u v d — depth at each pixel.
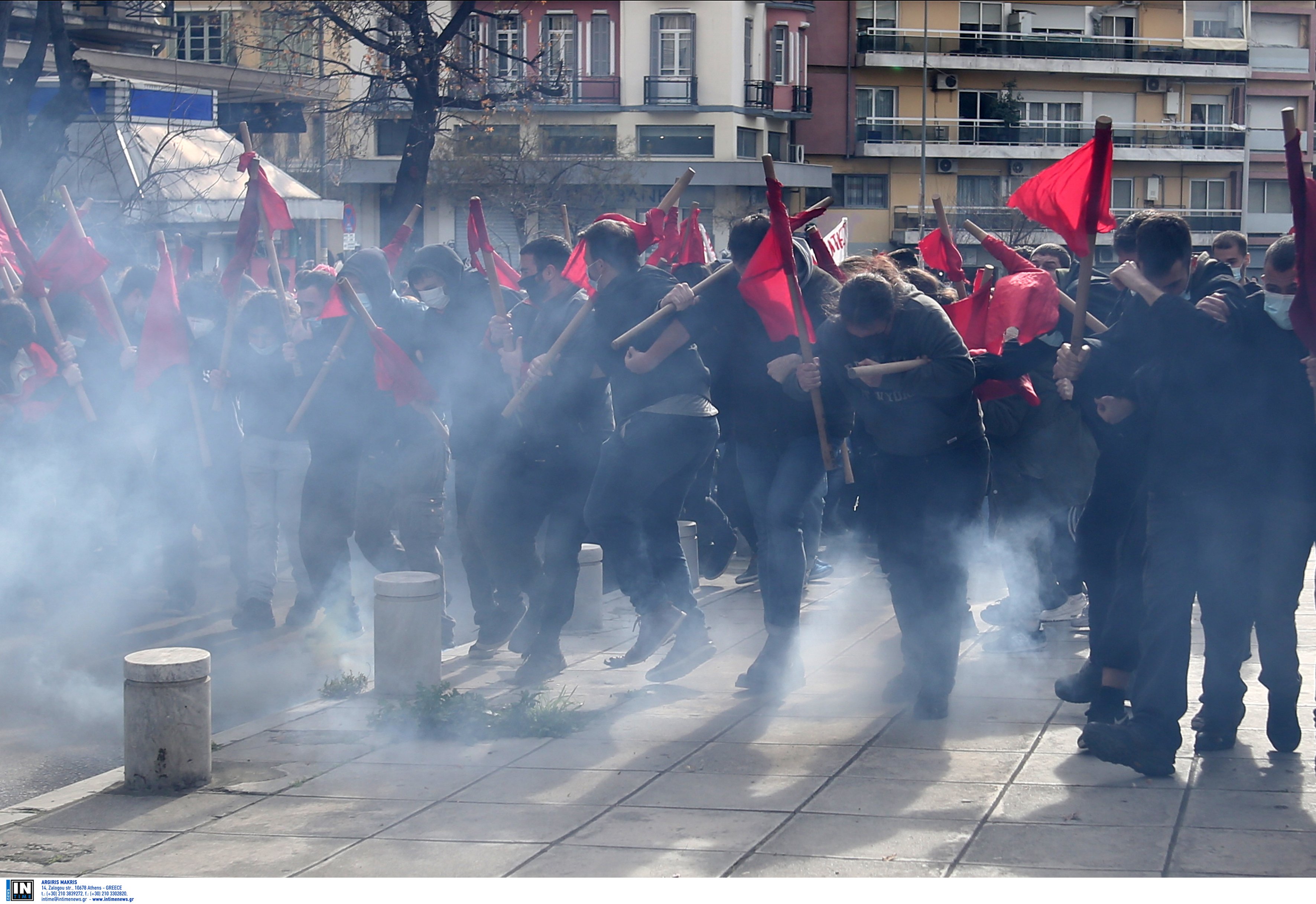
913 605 6.39
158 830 5.30
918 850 4.74
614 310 6.98
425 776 5.81
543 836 5.03
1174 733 5.39
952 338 6.05
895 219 65.25
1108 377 5.78
